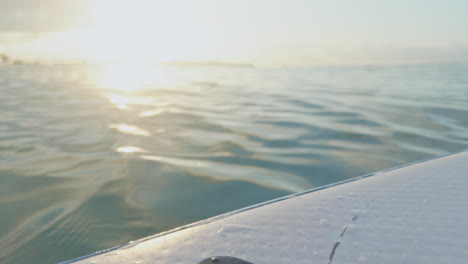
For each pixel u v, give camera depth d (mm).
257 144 2641
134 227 1299
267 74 13641
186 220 1366
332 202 711
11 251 1127
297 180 1852
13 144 2641
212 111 4258
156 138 2842
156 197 1601
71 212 1430
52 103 4977
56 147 2547
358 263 468
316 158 2264
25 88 7254
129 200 1563
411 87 6887
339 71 14773
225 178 1868
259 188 1728
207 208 1485
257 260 487
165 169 2020
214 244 542
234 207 1498
